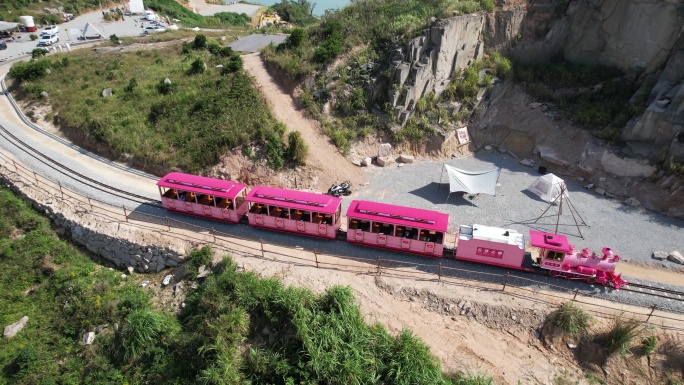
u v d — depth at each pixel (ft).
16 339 95.81
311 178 134.41
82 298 101.60
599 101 151.64
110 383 85.92
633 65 151.02
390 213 104.63
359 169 143.74
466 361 85.35
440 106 155.84
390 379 78.84
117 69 185.98
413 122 153.69
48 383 86.99
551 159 144.56
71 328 96.58
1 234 116.67
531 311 92.02
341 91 153.48
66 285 103.96
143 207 123.54
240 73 162.50
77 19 322.34
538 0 167.22
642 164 130.21
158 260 109.09
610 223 120.06
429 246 102.53
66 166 141.08
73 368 90.07
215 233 113.39
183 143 139.95
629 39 150.00
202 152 136.05
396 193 132.98
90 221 116.98
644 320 89.35
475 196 131.95
